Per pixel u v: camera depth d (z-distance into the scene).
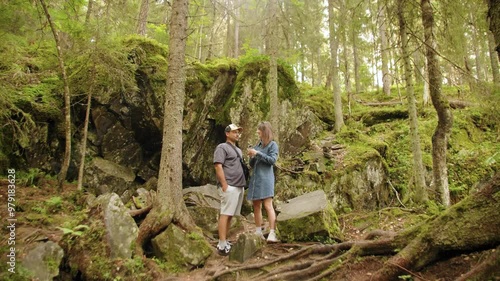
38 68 8.05
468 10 6.65
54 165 7.77
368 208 8.61
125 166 8.74
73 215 5.91
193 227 5.43
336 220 5.72
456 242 2.93
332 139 11.86
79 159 8.00
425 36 6.88
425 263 3.11
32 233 4.77
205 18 15.07
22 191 6.40
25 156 7.36
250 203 8.24
